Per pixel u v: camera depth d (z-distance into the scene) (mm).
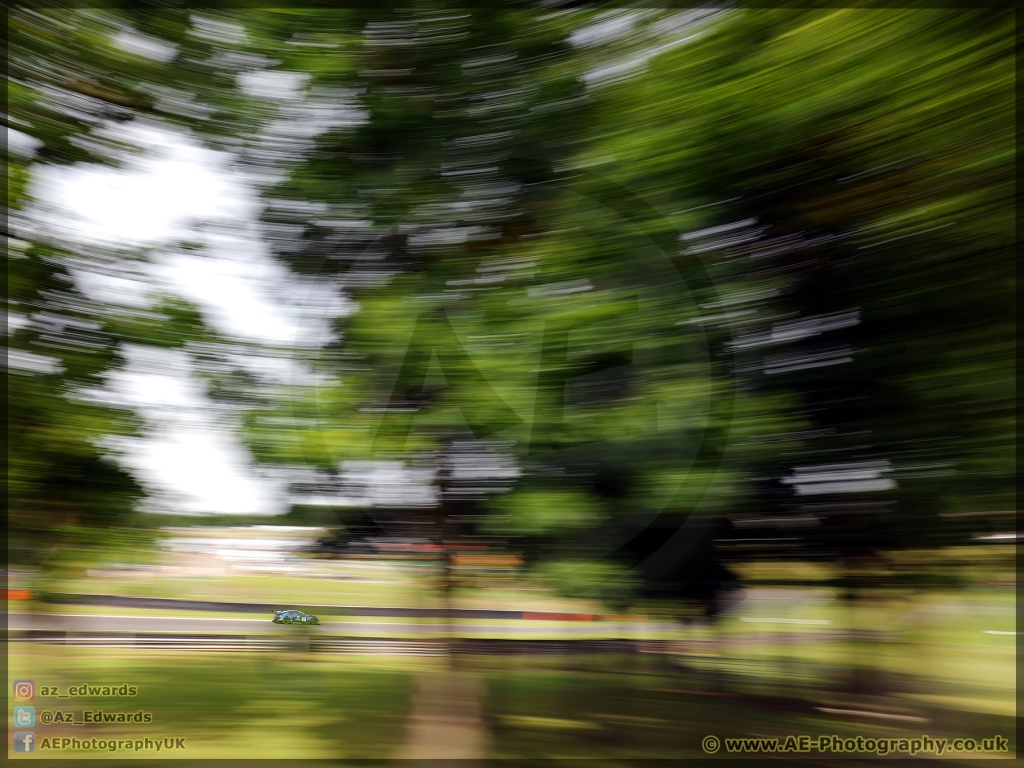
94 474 4320
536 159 4125
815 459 3738
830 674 4375
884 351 3605
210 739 4414
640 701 4676
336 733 4453
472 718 4629
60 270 4332
